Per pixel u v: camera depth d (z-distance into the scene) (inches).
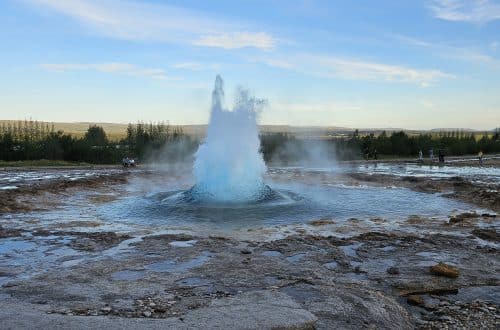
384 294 304.8
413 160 1918.1
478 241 454.0
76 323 243.4
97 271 347.3
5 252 407.8
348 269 359.9
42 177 1130.7
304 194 800.9
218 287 311.7
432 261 379.2
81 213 630.5
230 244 434.3
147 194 818.8
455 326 254.7
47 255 398.0
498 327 252.8
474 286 324.2
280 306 269.1
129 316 259.6
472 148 2481.5
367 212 637.3
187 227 527.8
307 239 453.7
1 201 662.5
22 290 303.9
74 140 2156.7
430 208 677.3
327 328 245.9
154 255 393.7
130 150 2124.8
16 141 2144.4
